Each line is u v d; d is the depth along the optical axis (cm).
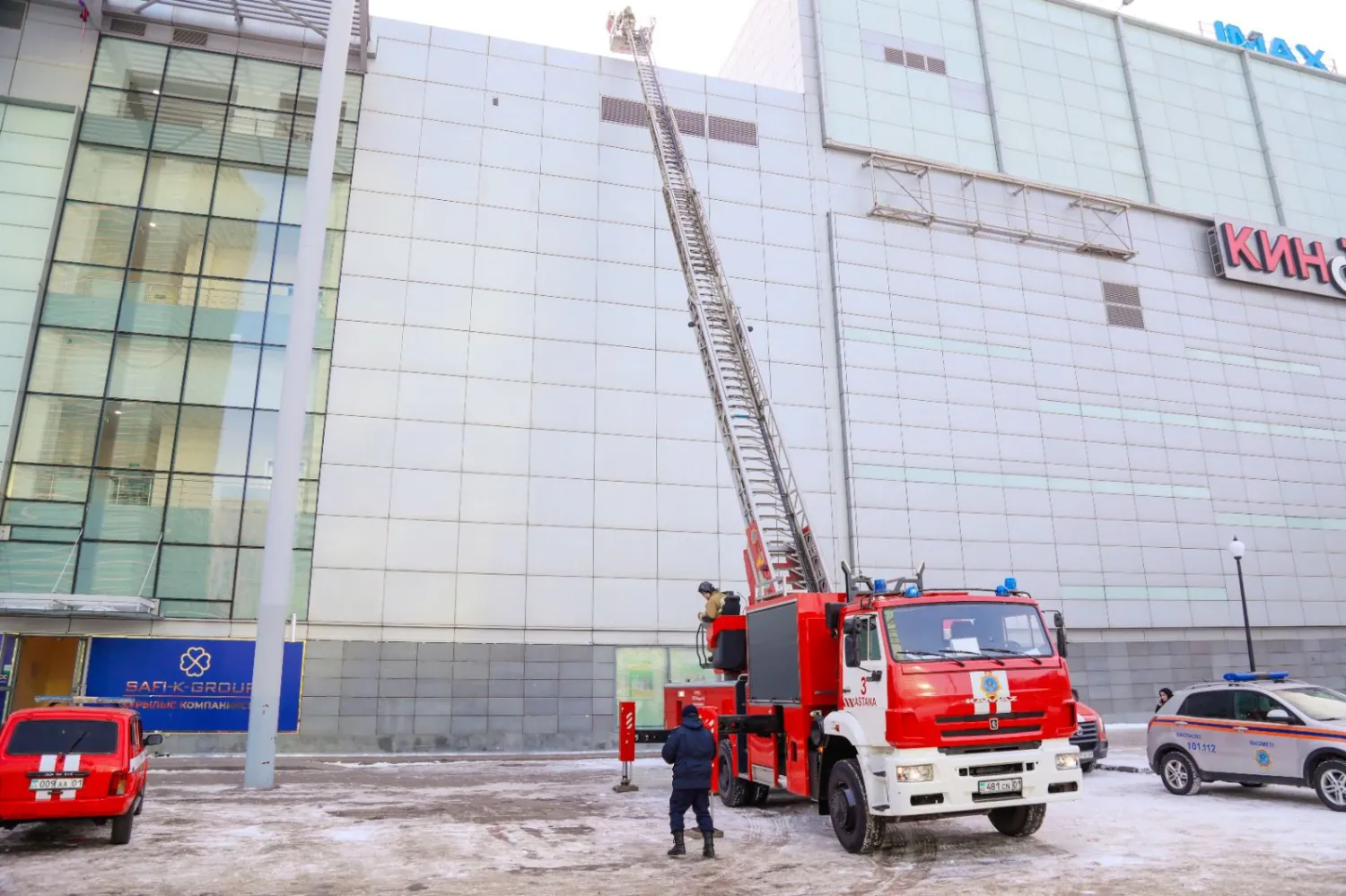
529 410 2709
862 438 3019
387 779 1725
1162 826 1050
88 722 985
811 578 1493
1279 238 3866
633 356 2855
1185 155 3916
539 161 2923
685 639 2681
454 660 2466
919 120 3484
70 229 2452
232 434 2428
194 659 2261
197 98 2650
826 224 3219
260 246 2594
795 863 885
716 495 2825
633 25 3144
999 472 3167
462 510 2572
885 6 3588
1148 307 3597
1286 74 4300
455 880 817
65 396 2325
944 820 1107
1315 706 1201
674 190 2384
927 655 905
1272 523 3503
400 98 2830
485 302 2750
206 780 1689
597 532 2681
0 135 2470
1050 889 751
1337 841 918
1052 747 911
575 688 2548
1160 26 4075
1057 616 984
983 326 3306
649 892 766
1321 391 3788
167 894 759
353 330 2602
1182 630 3247
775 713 1139
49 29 2583
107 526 2272
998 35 3741
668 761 944
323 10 2698
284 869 862
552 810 1277
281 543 1669
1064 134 3709
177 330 2458
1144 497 3344
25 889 774
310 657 2350
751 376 1864
